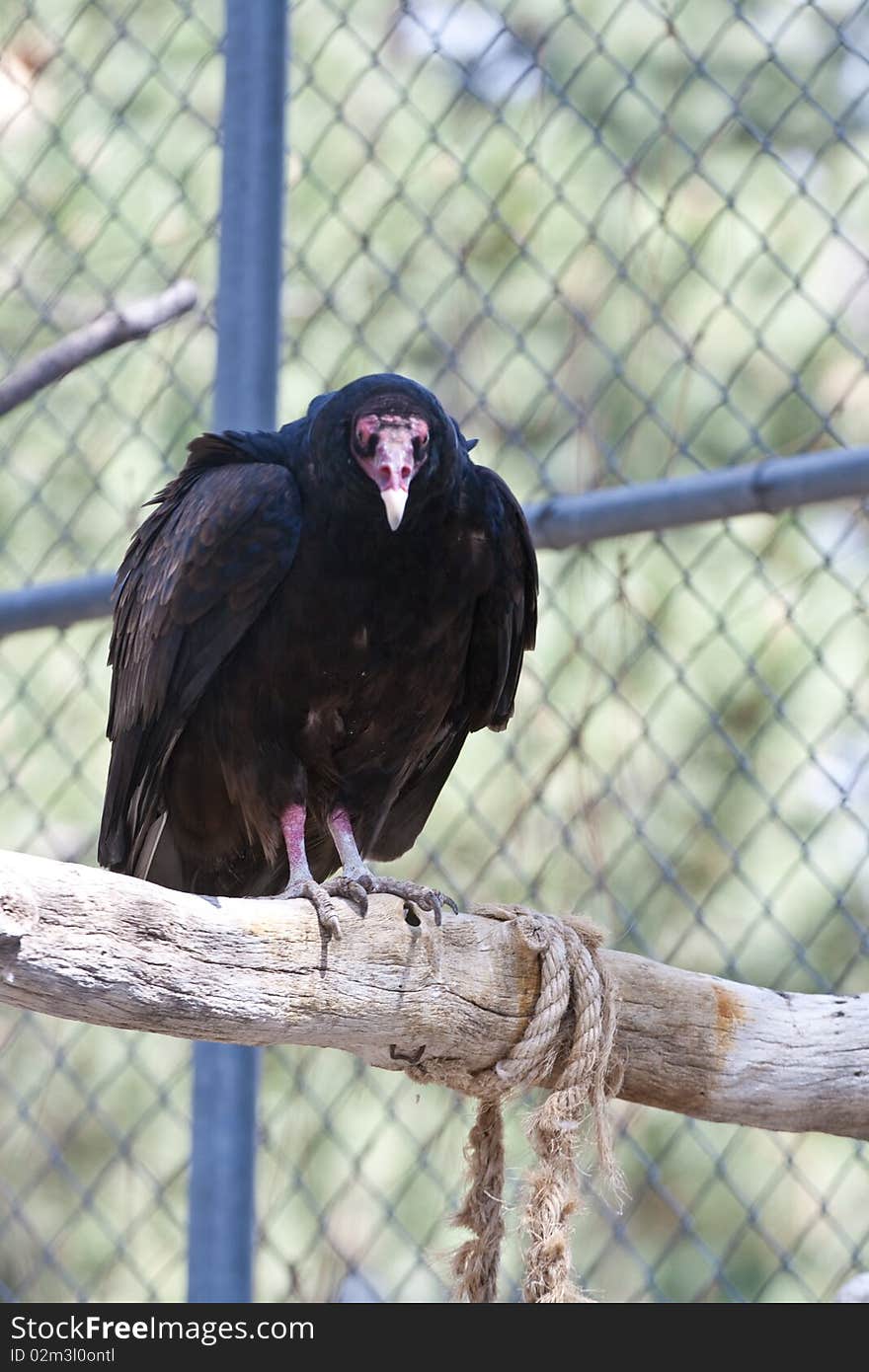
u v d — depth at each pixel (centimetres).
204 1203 648
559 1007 538
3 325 1089
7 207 990
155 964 450
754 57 1014
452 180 1031
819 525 985
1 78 1092
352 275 1045
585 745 897
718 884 814
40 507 943
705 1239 975
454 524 636
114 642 697
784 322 1015
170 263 1061
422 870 870
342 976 502
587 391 998
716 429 1012
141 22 1122
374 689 646
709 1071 572
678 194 1005
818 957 973
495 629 668
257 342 699
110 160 1100
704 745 983
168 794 671
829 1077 580
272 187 705
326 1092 949
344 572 630
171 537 659
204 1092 655
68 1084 1084
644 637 890
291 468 650
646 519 664
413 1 880
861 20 991
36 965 425
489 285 1034
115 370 947
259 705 643
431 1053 534
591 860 853
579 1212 545
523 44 845
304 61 945
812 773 982
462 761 936
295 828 641
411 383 630
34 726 1067
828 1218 856
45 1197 1070
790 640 988
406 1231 899
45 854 1059
